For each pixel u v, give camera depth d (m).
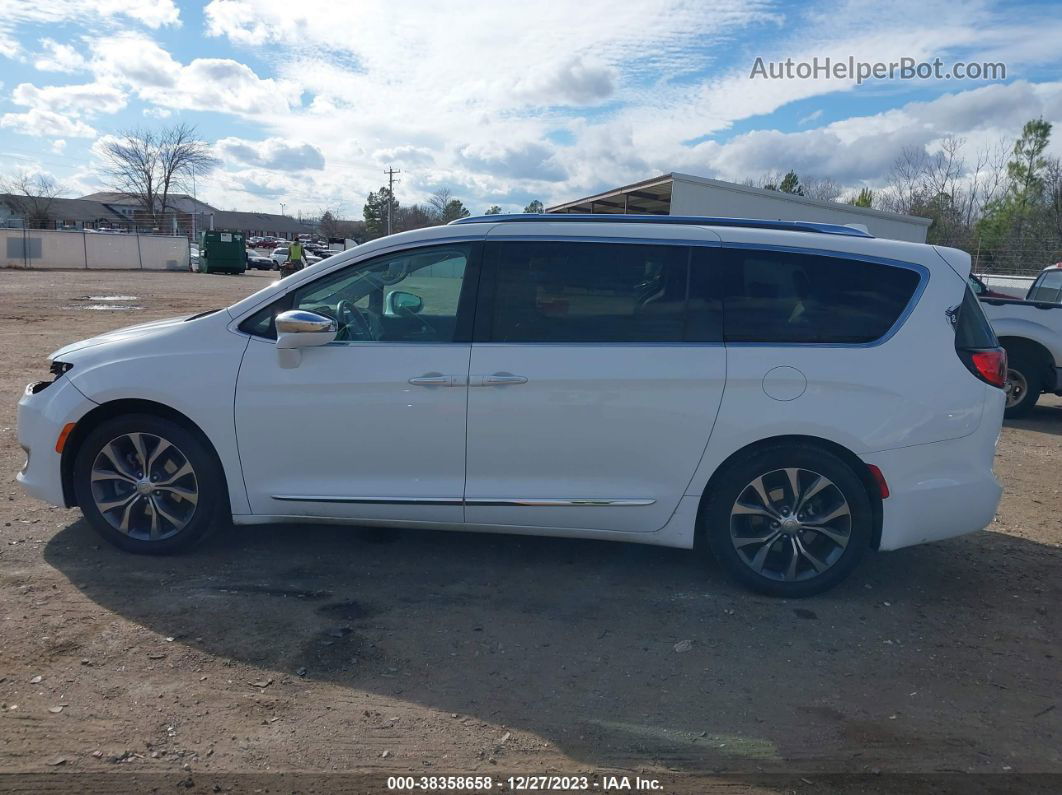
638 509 4.27
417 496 4.31
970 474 4.22
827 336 4.18
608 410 4.15
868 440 4.12
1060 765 3.04
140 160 76.06
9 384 9.61
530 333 4.23
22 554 4.57
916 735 3.21
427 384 4.20
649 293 4.24
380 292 4.39
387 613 4.06
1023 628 4.14
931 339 4.17
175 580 4.32
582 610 4.17
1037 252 29.67
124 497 4.55
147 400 4.37
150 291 28.75
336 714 3.21
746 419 4.13
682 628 4.01
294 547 4.83
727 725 3.23
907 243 4.39
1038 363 9.68
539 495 4.25
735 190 25.12
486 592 4.34
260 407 4.30
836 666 3.71
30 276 37.78
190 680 3.40
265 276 49.03
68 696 3.25
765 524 4.32
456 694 3.38
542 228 4.34
